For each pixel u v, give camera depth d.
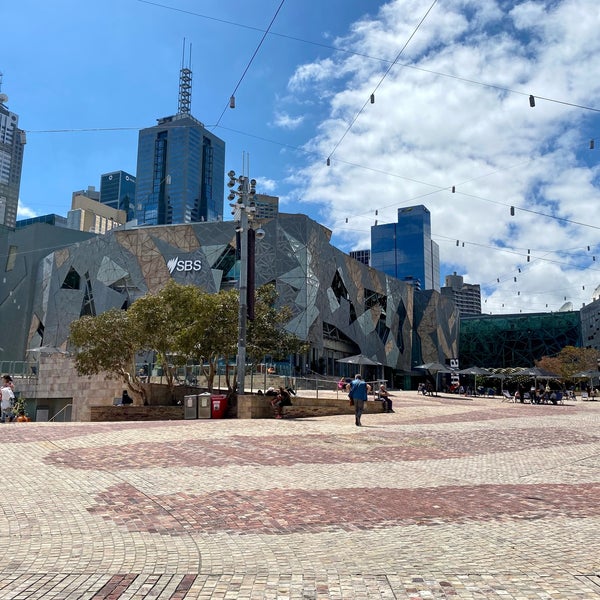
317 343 62.88
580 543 6.29
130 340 30.19
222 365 49.09
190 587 4.84
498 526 7.02
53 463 10.46
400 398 42.59
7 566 5.27
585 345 111.19
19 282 85.81
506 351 120.19
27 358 51.59
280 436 15.19
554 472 11.05
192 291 30.39
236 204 25.19
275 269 62.50
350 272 74.12
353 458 12.26
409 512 7.71
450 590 4.82
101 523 6.80
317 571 5.30
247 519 7.17
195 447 12.77
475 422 21.41
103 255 70.62
